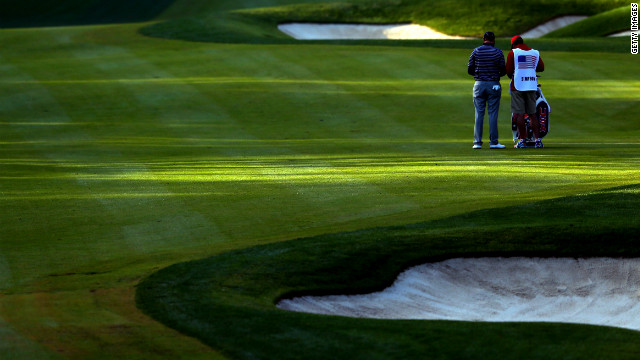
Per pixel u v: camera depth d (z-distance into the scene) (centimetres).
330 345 2030
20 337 2134
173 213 3809
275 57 11988
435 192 4166
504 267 2967
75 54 13150
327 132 7494
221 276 2691
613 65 10769
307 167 5081
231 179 4672
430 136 7169
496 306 2742
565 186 4219
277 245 3064
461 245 3073
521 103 5759
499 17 18638
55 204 4053
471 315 2664
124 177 4838
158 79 10631
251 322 2220
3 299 2498
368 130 7569
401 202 3944
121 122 8250
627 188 3984
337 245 3038
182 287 2572
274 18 18438
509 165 4953
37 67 11825
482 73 5691
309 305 2567
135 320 2259
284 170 4975
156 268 2823
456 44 13325
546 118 5834
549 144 6216
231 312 2309
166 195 4234
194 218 3697
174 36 14912
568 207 3603
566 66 10762
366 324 2208
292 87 9844
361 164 5169
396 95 9294
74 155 6038
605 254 3030
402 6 19775
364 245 3036
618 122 7812
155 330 2169
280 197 4125
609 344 2014
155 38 14725
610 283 2895
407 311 2636
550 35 17175
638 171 4612
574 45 13062
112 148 6456
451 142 6481
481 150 5753
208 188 4406
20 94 9862
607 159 5141
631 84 9588
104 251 3134
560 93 9194
